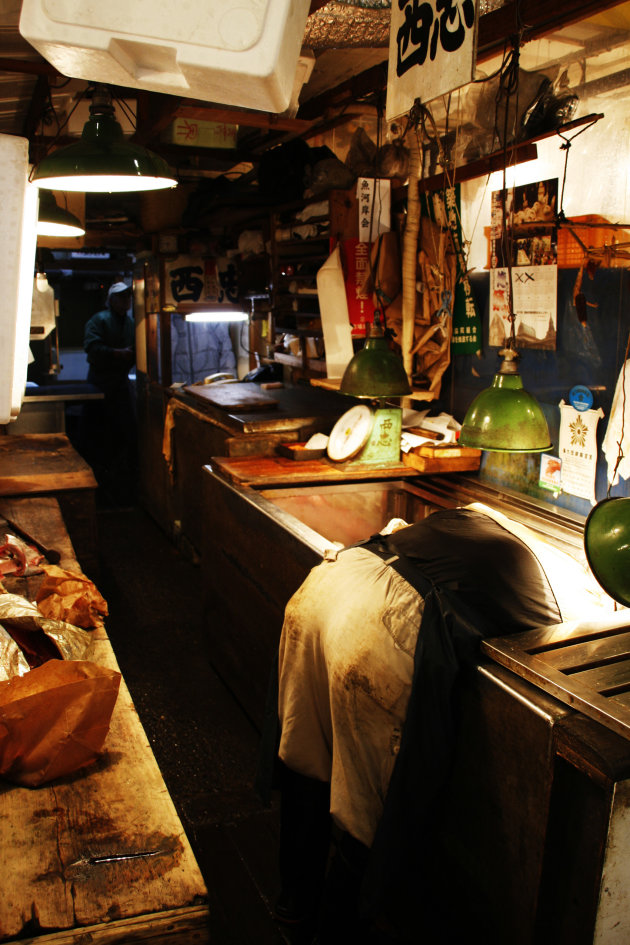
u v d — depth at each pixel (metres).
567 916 1.79
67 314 10.01
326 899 2.44
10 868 1.56
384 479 3.98
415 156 3.64
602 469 3.10
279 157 4.69
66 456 4.94
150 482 7.22
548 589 2.31
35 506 4.00
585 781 1.70
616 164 3.07
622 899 1.71
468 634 2.06
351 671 2.13
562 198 2.86
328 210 4.33
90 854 1.61
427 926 2.33
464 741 2.10
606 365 3.03
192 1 0.92
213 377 6.54
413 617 2.13
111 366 8.08
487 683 1.99
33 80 3.84
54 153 2.06
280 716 2.54
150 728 3.78
